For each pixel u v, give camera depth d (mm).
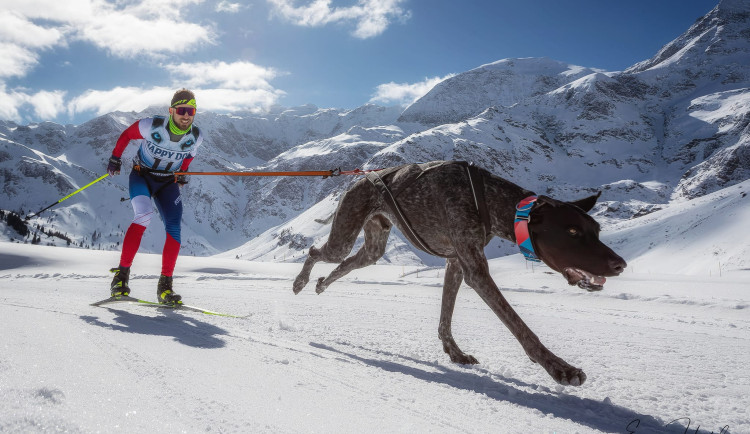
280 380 2531
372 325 5613
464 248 3242
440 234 3518
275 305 7598
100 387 2041
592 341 5121
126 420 1693
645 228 101062
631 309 9492
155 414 1802
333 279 4539
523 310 8422
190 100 5172
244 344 3518
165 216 5488
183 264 31188
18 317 3746
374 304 8289
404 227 3660
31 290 9180
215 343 3443
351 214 3928
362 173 4070
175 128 5207
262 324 4949
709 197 104750
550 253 2904
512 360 3916
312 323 5473
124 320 4309
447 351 3857
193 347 3201
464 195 3312
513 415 2326
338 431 1850
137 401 1928
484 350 4340
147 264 27609
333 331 4914
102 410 1761
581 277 2852
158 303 5406
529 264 32219
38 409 1662
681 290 13461
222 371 2590
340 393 2406
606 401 2711
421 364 3547
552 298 11461
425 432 1957
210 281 15500
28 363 2271
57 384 1996
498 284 16250
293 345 3771
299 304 7883
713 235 84688
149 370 2439
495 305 3111
